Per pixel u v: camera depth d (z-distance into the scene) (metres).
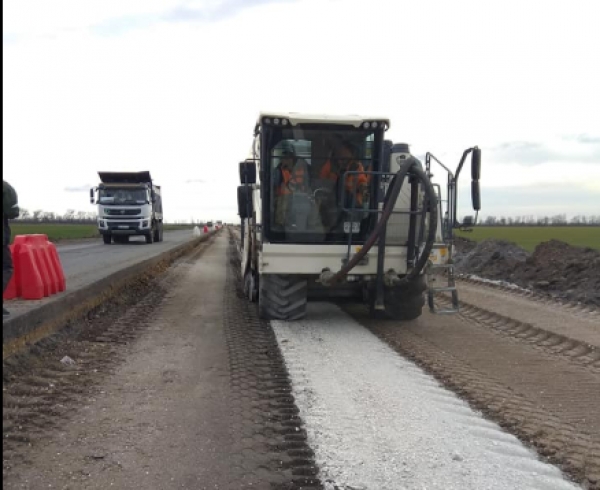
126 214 29.36
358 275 8.88
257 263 9.65
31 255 7.74
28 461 4.06
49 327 7.30
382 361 6.95
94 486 3.73
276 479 3.88
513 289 13.51
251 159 9.84
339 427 4.79
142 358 6.97
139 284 13.38
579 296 12.02
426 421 4.95
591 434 4.71
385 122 8.96
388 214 8.09
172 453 4.25
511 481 3.88
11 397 5.30
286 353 7.29
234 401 5.41
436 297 12.30
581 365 6.87
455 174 8.41
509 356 7.27
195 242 37.91
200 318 9.73
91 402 5.32
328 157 9.06
